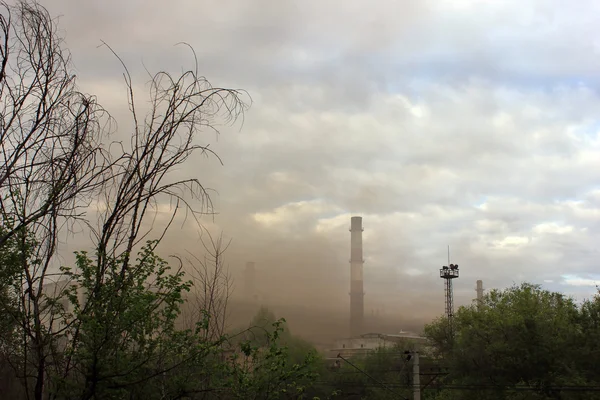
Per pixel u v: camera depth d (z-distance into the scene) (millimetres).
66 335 7723
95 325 7195
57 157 7824
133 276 7902
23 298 7578
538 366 30500
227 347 10391
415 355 26344
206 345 8609
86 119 8062
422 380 42844
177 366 8297
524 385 30062
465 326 35812
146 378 7707
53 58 7914
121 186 8289
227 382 9250
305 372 10500
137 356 8047
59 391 7402
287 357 10422
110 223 8102
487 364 32156
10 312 7258
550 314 33156
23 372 7543
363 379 41531
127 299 7688
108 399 7688
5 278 7500
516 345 30875
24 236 7465
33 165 7602
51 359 7855
